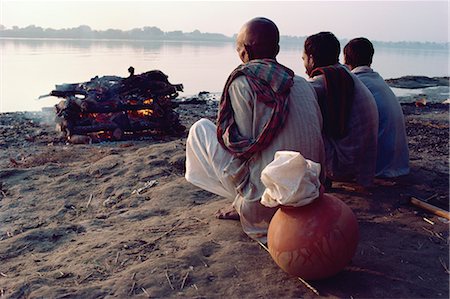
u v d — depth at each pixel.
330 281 3.23
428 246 3.79
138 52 53.31
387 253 3.64
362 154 4.70
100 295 3.23
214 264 3.52
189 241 3.94
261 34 3.76
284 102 3.59
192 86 20.88
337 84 4.59
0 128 11.05
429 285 3.21
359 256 3.58
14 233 4.86
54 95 9.54
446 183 5.43
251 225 3.80
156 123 9.93
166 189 5.61
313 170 3.12
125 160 7.07
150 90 9.90
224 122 3.80
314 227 3.01
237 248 3.72
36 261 4.02
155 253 3.82
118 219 4.86
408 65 42.59
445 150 7.80
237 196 3.91
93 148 8.84
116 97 9.48
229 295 3.14
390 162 5.25
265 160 3.64
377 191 5.00
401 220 4.30
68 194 5.93
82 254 3.98
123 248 3.97
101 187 6.06
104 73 24.91
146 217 4.84
